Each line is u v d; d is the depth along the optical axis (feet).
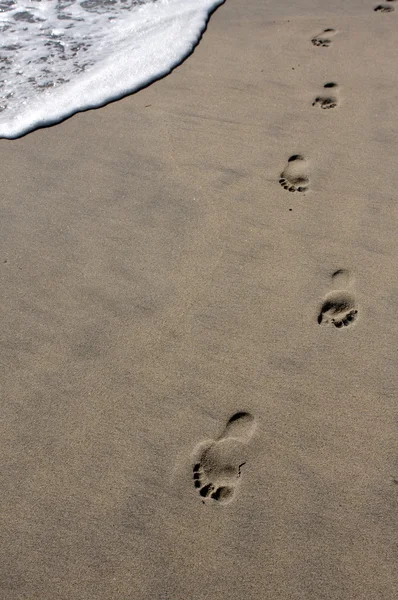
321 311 7.23
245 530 5.40
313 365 6.66
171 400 6.39
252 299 7.39
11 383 6.59
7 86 11.41
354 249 7.95
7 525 5.49
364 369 6.61
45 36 13.04
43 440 6.10
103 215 8.60
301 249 7.99
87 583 5.14
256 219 8.46
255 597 5.03
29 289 7.59
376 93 10.92
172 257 7.95
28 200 8.87
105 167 9.45
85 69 11.89
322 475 5.74
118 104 10.89
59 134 10.19
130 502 5.61
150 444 6.03
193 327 7.11
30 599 5.06
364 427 6.10
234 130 10.14
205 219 8.50
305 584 5.09
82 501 5.64
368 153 9.53
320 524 5.42
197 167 9.39
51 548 5.35
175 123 10.36
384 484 5.67
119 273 7.77
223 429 6.12
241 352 6.82
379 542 5.31
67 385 6.56
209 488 5.68
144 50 12.44
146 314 7.26
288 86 11.21
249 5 14.20
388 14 13.57
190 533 5.40
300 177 9.14
